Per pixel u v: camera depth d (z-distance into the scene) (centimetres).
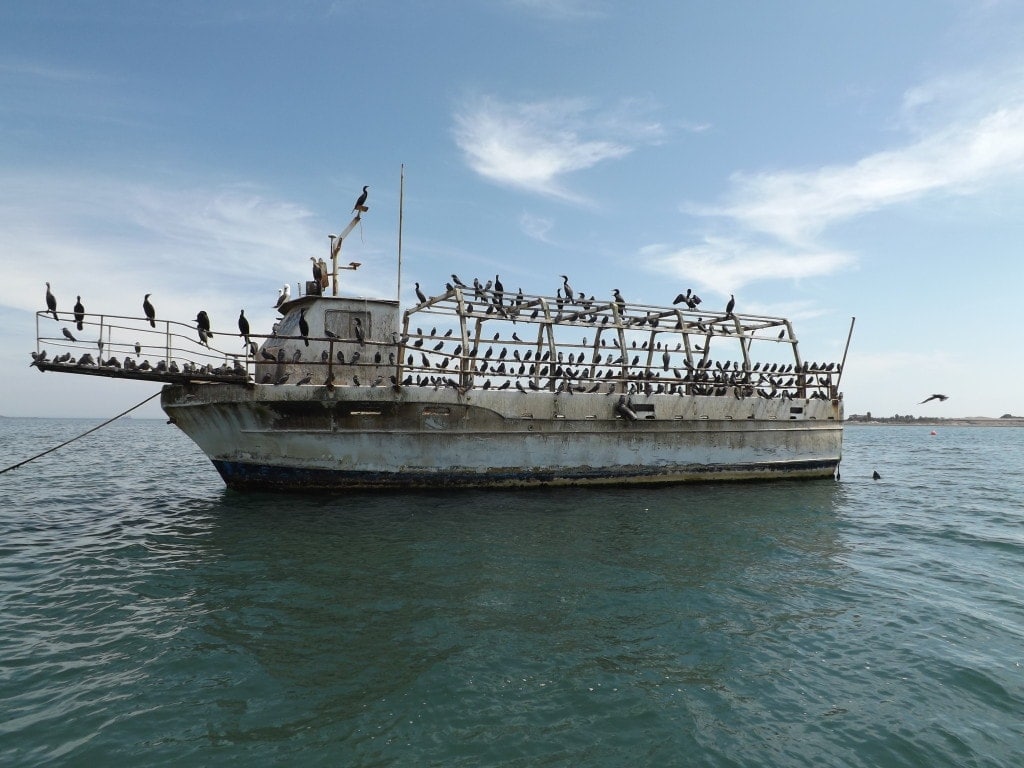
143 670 780
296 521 1602
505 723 673
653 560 1323
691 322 2514
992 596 1147
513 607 1019
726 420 2400
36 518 1761
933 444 8162
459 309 2047
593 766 602
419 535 1470
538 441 2105
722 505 1991
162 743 625
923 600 1115
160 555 1307
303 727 657
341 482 1928
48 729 645
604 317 2570
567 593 1093
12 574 1183
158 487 2453
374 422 1903
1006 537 1659
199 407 1861
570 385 2178
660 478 2311
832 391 2706
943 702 744
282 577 1148
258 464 1911
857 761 623
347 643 866
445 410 1961
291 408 1823
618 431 2219
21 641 868
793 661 848
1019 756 638
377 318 2039
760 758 623
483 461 2039
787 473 2581
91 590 1084
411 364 1966
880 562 1383
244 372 1783
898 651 888
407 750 620
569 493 2088
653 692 752
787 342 2680
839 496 2322
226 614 969
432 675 774
